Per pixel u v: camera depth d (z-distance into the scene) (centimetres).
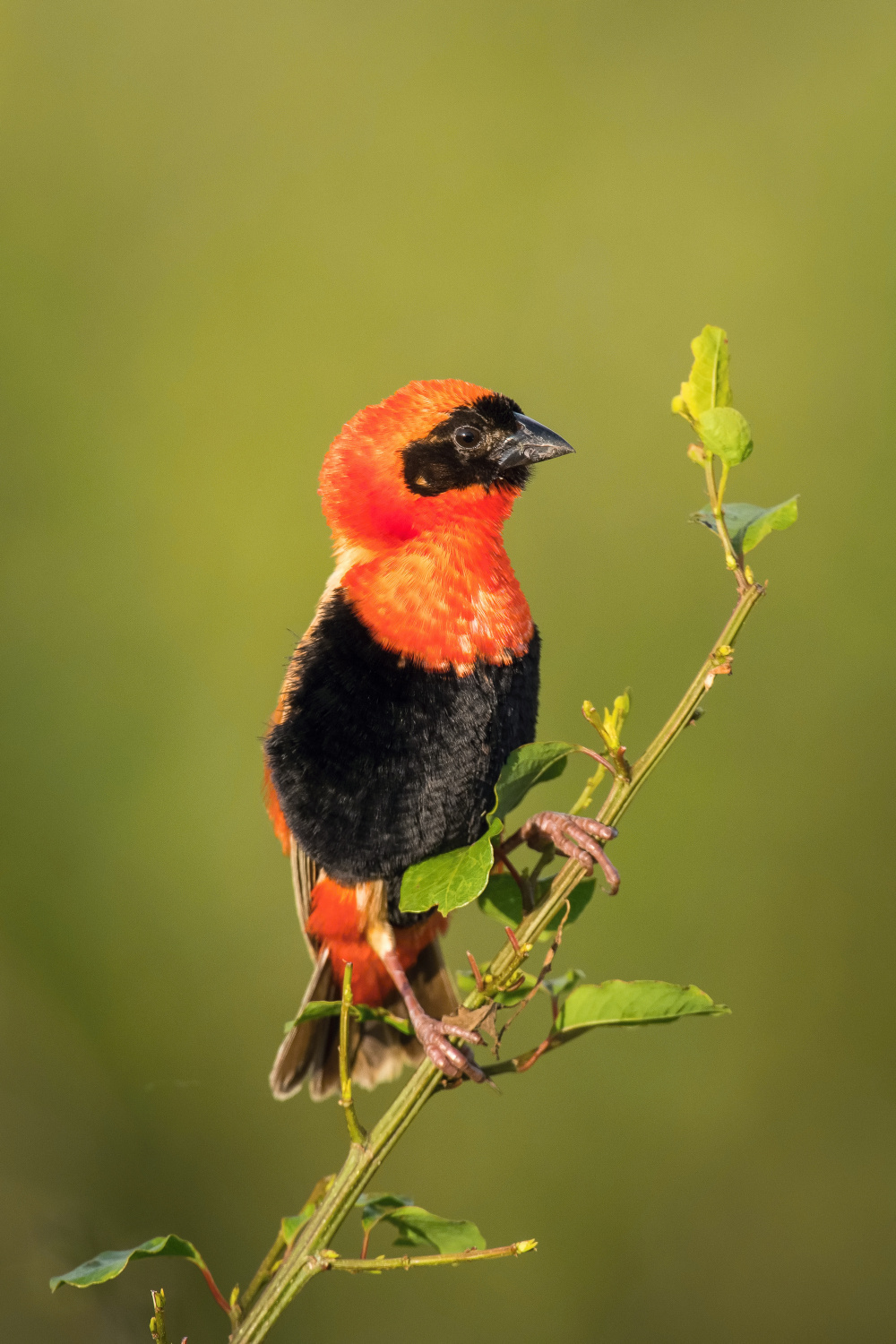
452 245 1603
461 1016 506
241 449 1530
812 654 1393
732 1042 1272
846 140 1581
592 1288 1185
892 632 1387
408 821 621
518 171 1625
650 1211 1216
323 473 659
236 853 1384
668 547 1441
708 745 1362
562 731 1379
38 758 1384
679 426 1488
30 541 1473
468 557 629
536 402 1525
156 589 1475
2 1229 1138
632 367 1526
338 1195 474
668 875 1321
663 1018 507
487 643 622
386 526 633
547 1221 1207
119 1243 1171
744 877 1320
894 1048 1262
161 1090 1279
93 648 1444
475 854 495
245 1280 1182
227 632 1466
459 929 1226
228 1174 1245
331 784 616
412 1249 556
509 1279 1184
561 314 1559
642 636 1405
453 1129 1230
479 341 1560
